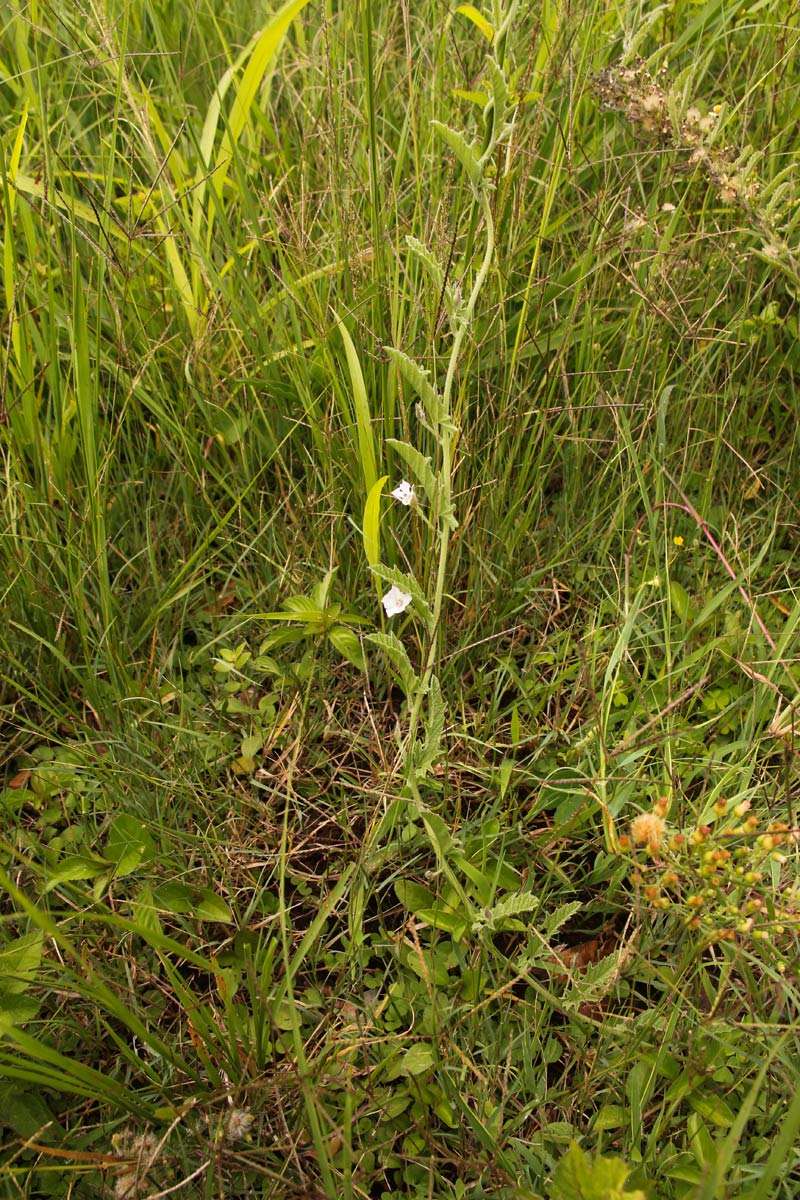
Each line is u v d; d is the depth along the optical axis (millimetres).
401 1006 415
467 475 547
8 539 521
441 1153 375
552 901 455
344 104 619
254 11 750
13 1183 371
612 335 600
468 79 589
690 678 506
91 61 580
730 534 555
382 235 547
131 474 575
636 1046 376
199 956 395
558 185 614
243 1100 382
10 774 518
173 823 478
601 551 548
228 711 525
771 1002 400
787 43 601
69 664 495
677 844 345
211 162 607
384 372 540
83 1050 409
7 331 532
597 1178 298
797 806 434
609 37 587
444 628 517
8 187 526
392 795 439
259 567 580
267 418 586
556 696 517
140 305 601
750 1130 375
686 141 477
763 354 602
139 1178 357
